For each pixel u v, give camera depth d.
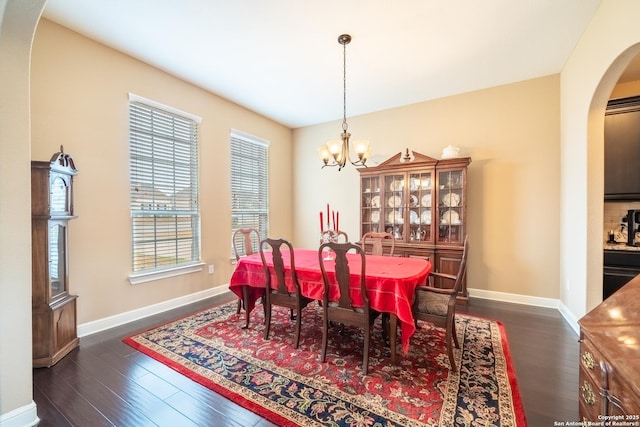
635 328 1.07
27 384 1.57
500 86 3.69
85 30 2.56
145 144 3.17
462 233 3.65
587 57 2.53
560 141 3.36
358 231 4.81
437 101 4.10
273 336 2.65
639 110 2.76
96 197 2.74
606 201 3.03
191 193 3.69
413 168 3.90
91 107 2.71
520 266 3.60
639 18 1.79
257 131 4.73
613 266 2.77
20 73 1.57
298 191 5.48
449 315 2.07
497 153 3.71
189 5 2.22
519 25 2.47
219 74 3.39
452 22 2.43
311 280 2.32
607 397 1.00
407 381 1.93
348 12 2.30
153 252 3.25
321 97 4.08
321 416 1.60
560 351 2.33
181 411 1.67
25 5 1.46
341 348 2.42
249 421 1.58
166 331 2.75
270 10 2.28
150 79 3.18
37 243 2.12
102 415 1.64
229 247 4.18
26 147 1.60
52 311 2.15
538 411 1.63
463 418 1.57
